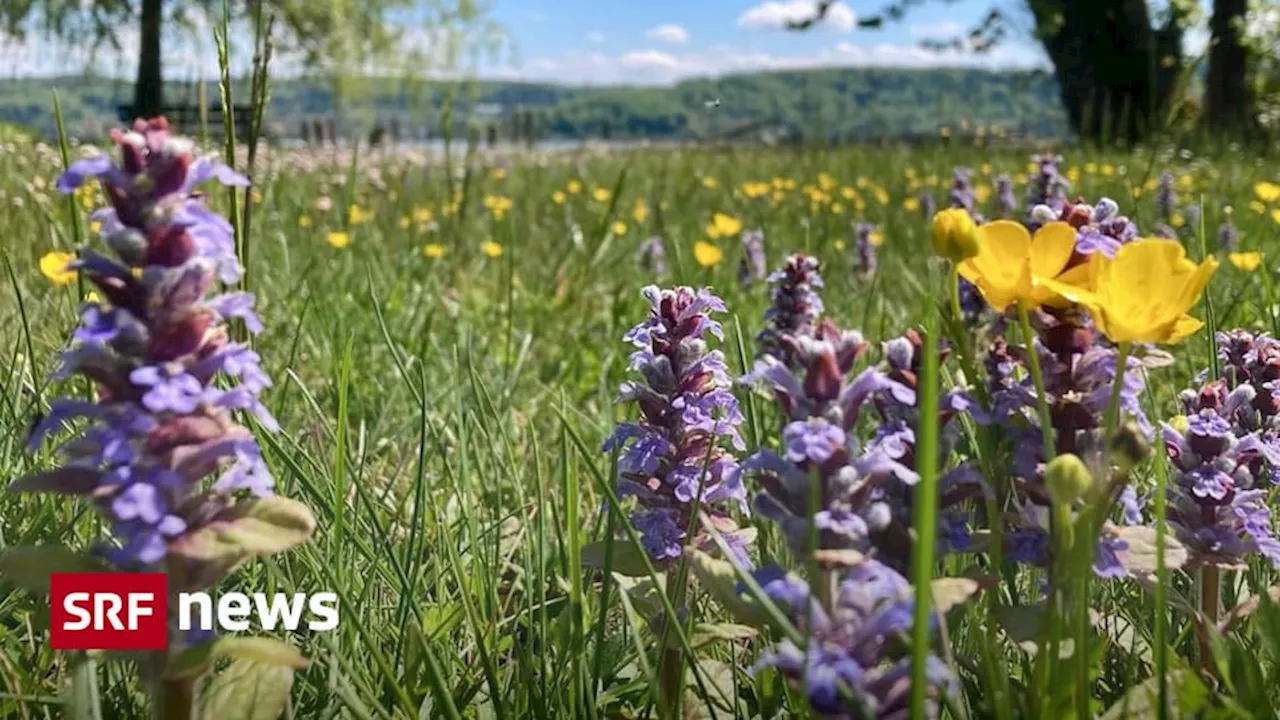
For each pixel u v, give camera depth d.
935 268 4.93
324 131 18.44
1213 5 19.39
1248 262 5.27
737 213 10.76
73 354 1.61
